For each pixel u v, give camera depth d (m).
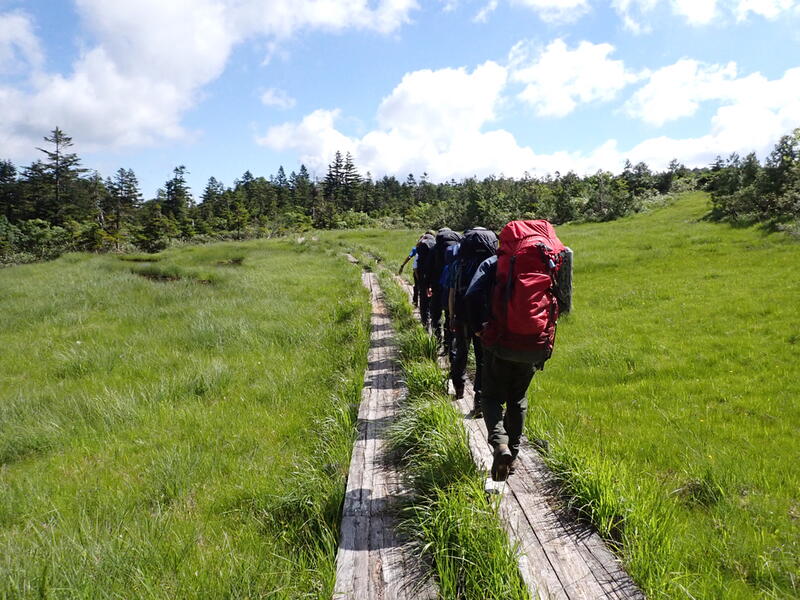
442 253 6.60
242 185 114.44
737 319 10.77
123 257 29.48
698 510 4.19
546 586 2.77
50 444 5.89
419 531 3.28
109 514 4.16
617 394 7.34
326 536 3.53
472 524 3.09
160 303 14.71
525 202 48.28
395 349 8.20
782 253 17.28
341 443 4.98
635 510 3.31
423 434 4.46
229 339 10.24
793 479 4.56
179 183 76.88
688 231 24.98
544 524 3.38
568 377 8.26
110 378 8.20
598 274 18.20
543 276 3.29
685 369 8.16
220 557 3.39
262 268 22.95
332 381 7.41
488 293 3.58
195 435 5.88
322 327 10.94
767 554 3.47
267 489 4.37
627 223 33.94
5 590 2.95
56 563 3.21
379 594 2.86
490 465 4.11
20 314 13.12
